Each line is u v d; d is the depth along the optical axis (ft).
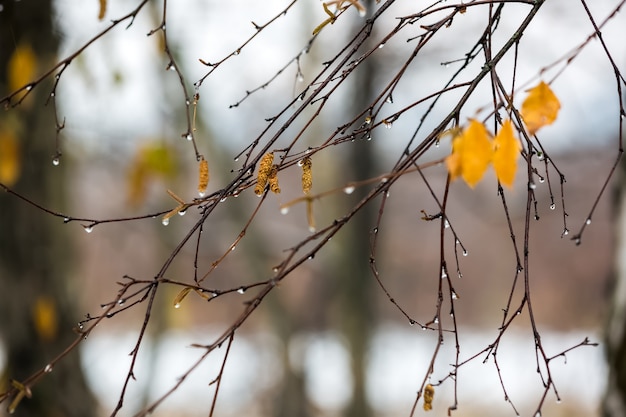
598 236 43.88
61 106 11.16
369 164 19.63
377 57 18.15
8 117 9.67
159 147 11.17
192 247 22.41
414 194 43.21
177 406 25.22
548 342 33.83
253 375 25.20
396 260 45.52
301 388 21.79
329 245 20.83
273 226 26.71
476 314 47.26
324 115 20.53
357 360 19.69
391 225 43.65
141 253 33.81
